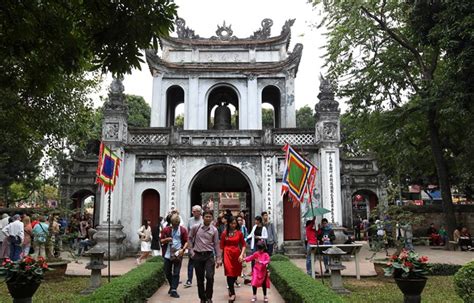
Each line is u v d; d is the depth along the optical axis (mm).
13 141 16875
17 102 12086
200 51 24438
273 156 18828
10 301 9383
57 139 18859
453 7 16094
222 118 23266
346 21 21453
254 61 24219
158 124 23016
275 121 25969
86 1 6227
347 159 29219
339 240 17141
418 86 23062
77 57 6762
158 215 18797
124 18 6238
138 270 10352
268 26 25109
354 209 40000
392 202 22859
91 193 28812
